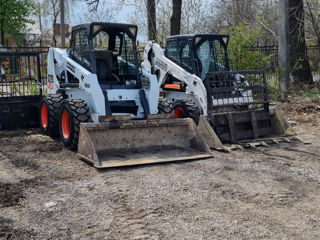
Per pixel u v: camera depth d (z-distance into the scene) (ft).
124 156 25.22
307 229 15.76
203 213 17.21
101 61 30.17
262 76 33.45
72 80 31.63
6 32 97.91
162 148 26.96
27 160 25.29
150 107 29.04
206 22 79.56
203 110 30.99
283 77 51.24
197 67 32.63
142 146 26.48
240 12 87.20
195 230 15.65
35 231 15.64
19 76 40.11
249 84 34.65
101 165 23.30
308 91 52.47
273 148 28.84
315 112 41.98
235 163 24.71
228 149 27.76
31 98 34.63
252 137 30.73
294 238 15.02
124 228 15.87
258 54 49.55
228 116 29.99
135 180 21.36
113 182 21.06
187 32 74.64
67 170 23.18
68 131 28.30
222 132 29.76
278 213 17.25
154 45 36.76
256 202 18.47
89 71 29.14
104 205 18.08
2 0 94.32
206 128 28.81
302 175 22.39
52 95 32.01
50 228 15.90
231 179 21.66
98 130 25.21
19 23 98.27
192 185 20.63
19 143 29.76
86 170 23.18
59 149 27.96
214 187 20.36
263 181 21.36
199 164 24.39
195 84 31.78
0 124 33.81
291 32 55.72
